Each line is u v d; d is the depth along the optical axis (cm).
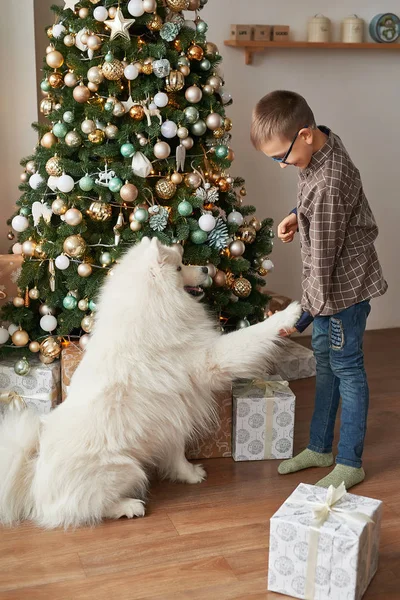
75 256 262
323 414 254
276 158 224
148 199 268
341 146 224
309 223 225
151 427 227
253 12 379
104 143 264
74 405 224
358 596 178
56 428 221
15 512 220
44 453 216
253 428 262
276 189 403
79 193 263
